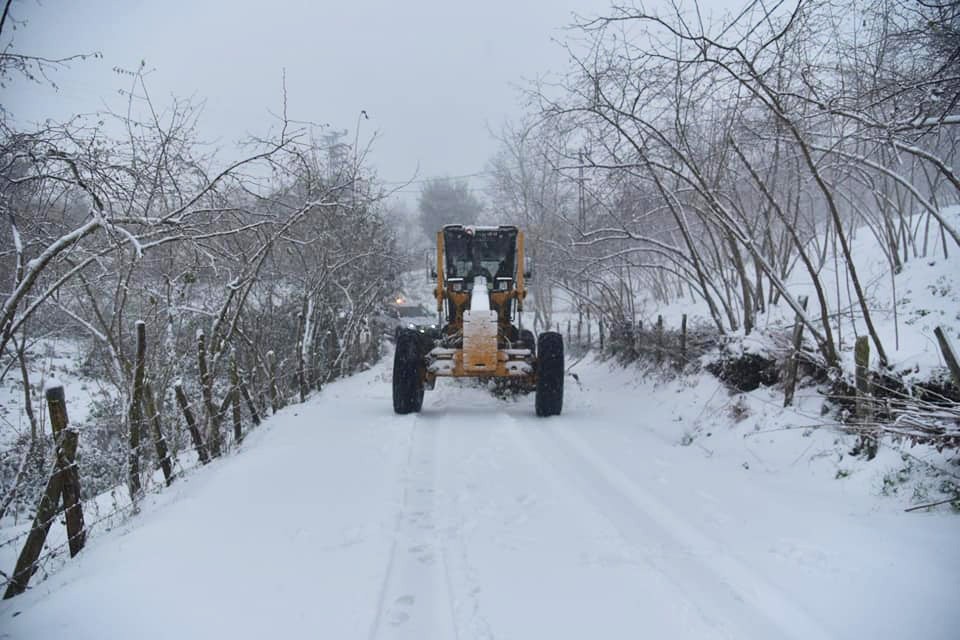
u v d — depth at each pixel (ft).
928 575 13.16
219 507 18.04
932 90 19.76
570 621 11.96
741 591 13.00
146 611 12.39
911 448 18.49
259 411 38.99
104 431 31.32
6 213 20.25
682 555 14.75
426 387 35.29
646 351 43.16
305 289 46.73
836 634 11.38
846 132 29.43
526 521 17.07
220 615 12.17
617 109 27.86
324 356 53.88
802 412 23.70
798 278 39.68
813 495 18.80
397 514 17.42
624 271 57.67
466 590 13.19
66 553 18.58
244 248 36.01
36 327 29.48
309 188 33.27
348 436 27.17
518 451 24.36
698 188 28.09
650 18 24.97
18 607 13.79
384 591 13.14
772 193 30.76
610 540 15.66
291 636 11.41
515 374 31.50
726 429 26.35
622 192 38.14
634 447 25.26
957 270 29.73
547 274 67.87
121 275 24.72
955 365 17.21
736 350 29.07
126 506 21.21
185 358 32.91
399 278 79.15
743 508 17.89
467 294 36.96
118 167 21.09
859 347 20.15
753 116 31.40
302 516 17.35
